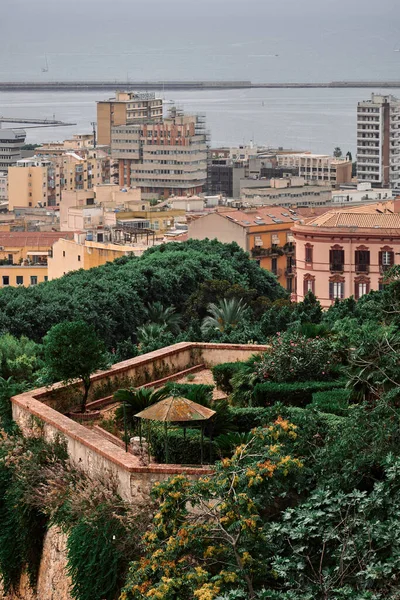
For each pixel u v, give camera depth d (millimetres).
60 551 51250
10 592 54750
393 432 47406
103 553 47656
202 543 43250
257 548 43688
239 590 41562
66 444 53719
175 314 155625
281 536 44719
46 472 52875
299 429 48969
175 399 50438
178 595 41969
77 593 48438
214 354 68562
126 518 47312
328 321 91875
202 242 193750
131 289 151500
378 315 68750
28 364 72750
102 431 56688
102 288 149000
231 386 63875
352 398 55906
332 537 43750
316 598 42594
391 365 53094
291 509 45438
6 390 60969
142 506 47156
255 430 47688
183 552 43281
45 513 51500
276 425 47750
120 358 83438
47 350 60656
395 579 42344
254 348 67625
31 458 53906
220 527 43156
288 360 62281
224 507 43438
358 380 54531
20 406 57781
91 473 51281
